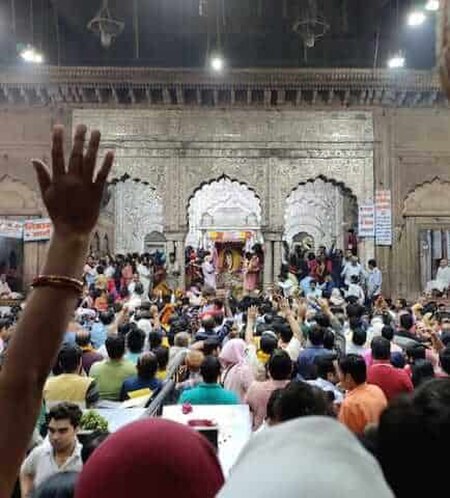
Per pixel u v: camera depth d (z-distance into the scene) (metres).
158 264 16.19
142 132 16.88
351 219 19.64
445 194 16.89
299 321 8.58
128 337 6.11
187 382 5.30
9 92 16.58
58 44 18.05
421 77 16.33
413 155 16.94
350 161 16.89
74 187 1.05
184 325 8.34
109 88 16.52
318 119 16.95
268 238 16.80
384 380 4.75
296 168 16.91
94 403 4.39
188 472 0.89
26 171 16.75
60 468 3.21
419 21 14.64
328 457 0.58
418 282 16.62
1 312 12.36
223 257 21.89
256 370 5.42
